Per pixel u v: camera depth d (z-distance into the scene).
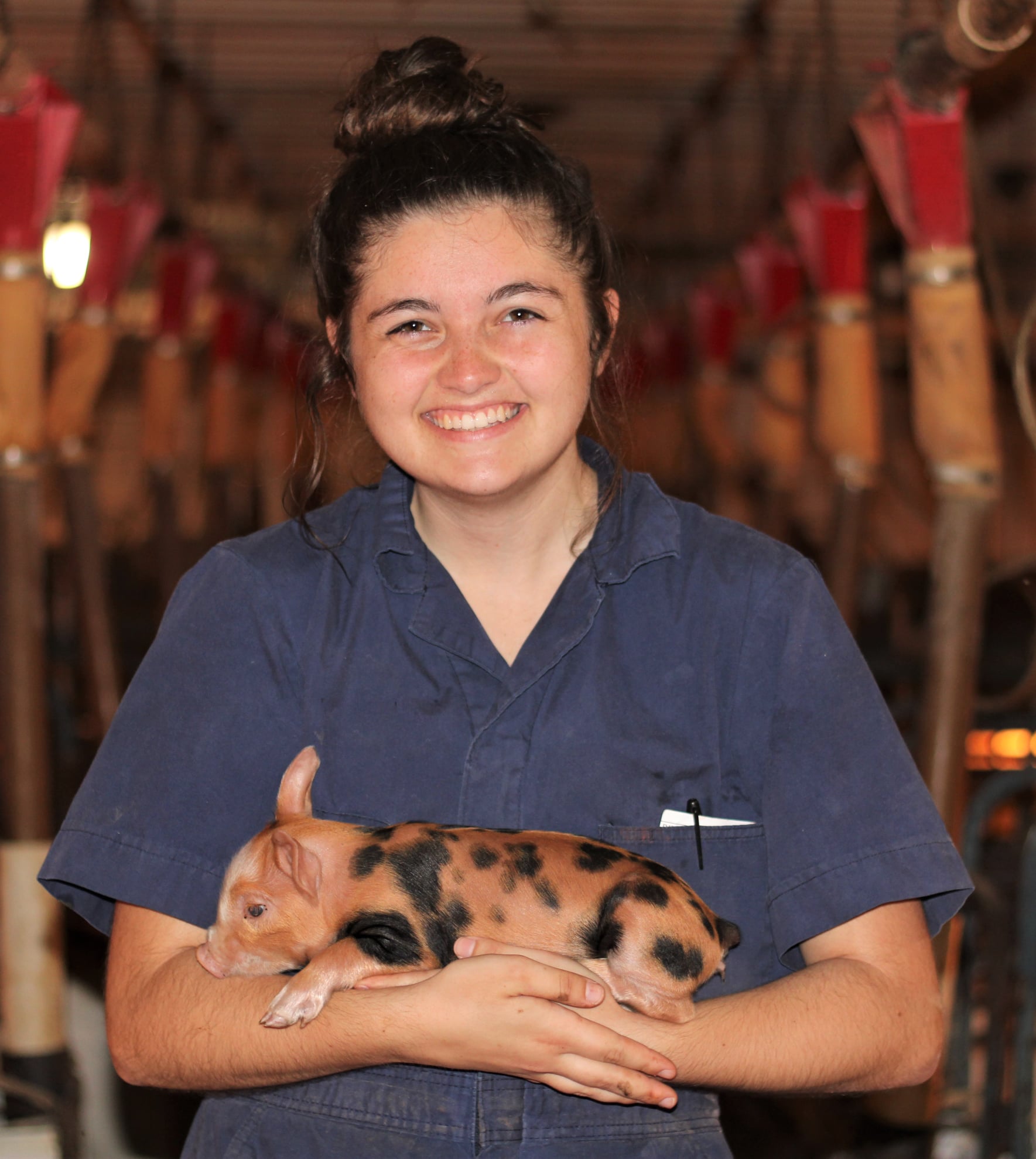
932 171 3.21
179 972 1.53
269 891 1.51
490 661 1.60
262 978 1.49
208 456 9.89
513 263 1.50
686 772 1.57
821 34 4.99
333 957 1.43
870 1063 1.45
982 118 4.20
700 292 9.76
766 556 1.62
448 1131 1.48
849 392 5.21
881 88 3.28
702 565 1.62
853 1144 3.57
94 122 6.39
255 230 12.16
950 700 3.23
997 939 3.09
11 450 3.54
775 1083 1.42
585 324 1.58
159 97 7.21
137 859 1.56
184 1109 4.30
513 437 1.52
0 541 3.54
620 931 1.43
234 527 10.72
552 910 1.47
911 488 9.65
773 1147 4.34
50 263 5.26
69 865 1.57
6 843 3.54
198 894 1.58
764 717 1.58
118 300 5.34
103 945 4.66
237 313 9.81
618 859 1.50
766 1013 1.42
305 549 1.67
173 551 7.73
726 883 1.56
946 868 1.52
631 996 1.41
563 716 1.58
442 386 1.50
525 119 1.61
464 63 1.64
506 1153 1.48
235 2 6.68
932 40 3.02
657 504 1.66
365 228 1.53
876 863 1.51
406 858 1.49
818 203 5.05
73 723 4.97
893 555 9.66
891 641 6.59
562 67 7.89
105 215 5.22
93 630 5.32
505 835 1.51
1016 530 10.34
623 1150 1.50
